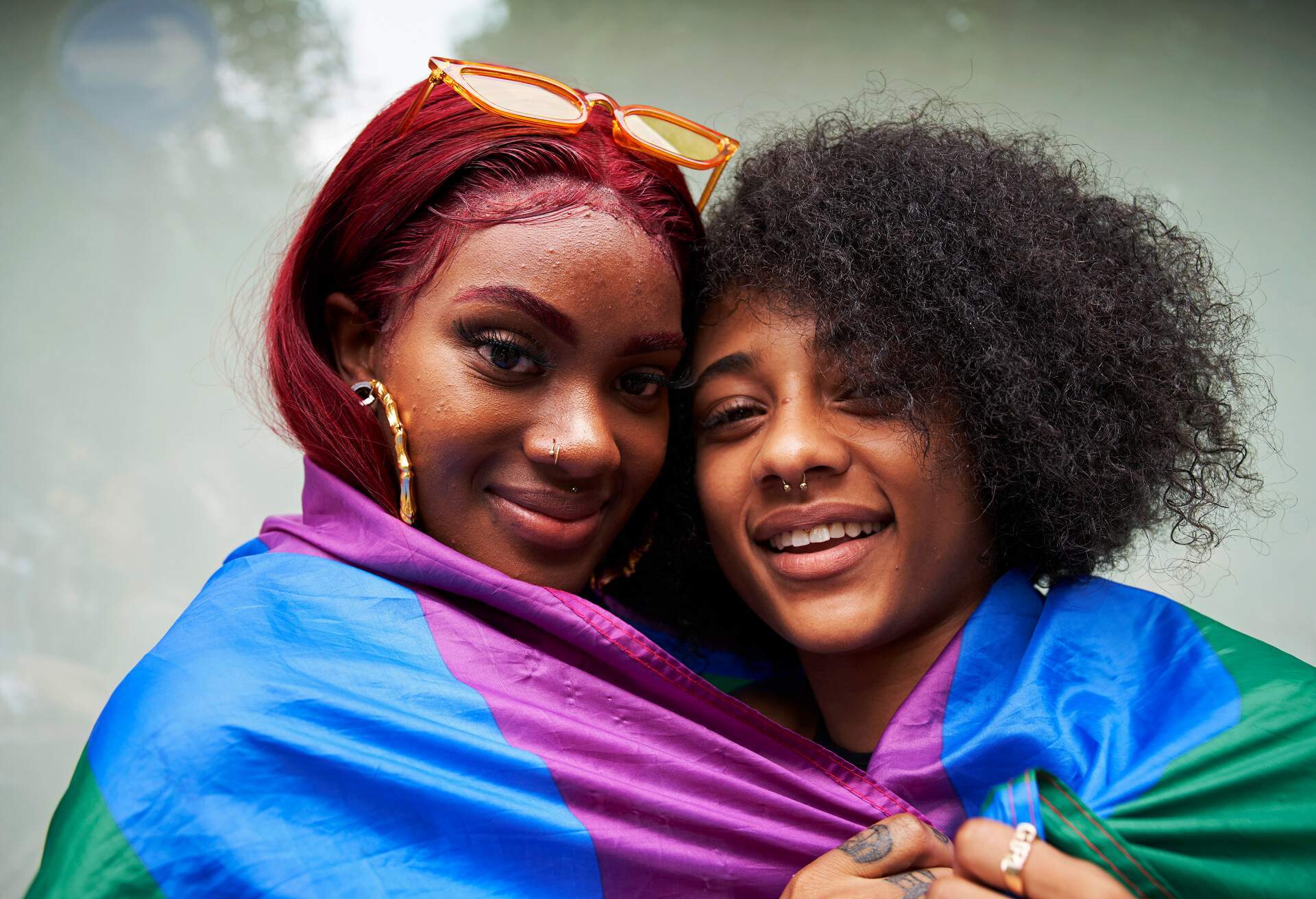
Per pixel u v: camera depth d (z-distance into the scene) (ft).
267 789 3.13
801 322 3.86
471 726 3.43
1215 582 8.57
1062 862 2.96
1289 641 8.45
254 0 9.43
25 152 8.98
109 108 9.09
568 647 3.82
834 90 9.71
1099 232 4.17
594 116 4.05
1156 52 9.46
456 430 3.70
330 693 3.37
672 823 3.45
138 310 8.91
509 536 3.81
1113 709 3.59
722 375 4.02
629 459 3.94
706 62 9.76
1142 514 4.15
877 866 3.26
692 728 3.66
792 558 3.91
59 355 8.78
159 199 9.06
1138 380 4.01
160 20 9.23
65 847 3.05
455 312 3.68
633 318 3.73
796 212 3.98
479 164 3.79
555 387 3.74
